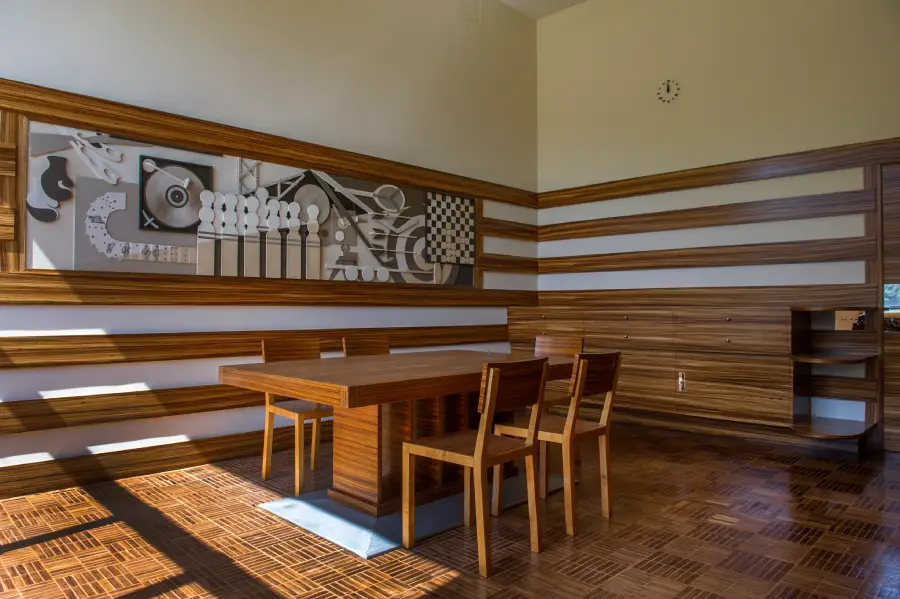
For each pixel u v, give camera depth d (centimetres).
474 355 388
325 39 480
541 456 331
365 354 416
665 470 391
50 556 256
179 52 398
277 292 443
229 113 421
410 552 260
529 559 253
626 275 598
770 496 338
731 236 530
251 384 284
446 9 577
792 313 448
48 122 343
